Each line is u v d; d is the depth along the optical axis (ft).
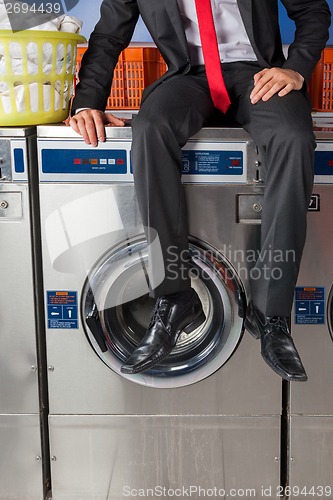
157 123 6.56
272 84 6.75
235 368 7.47
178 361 7.54
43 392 7.75
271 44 7.33
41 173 7.23
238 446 7.60
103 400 7.59
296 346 7.42
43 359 7.75
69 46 7.40
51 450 7.72
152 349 6.80
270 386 7.47
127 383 7.54
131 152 7.07
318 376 7.47
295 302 7.35
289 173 6.45
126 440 7.65
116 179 7.22
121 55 9.28
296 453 7.60
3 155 7.14
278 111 6.55
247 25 7.15
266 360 6.79
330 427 7.55
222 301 7.38
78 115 7.25
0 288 7.42
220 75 7.06
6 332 7.50
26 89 7.16
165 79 7.43
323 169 7.08
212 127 7.06
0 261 7.36
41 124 7.47
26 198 7.23
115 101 9.43
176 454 7.64
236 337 7.40
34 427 7.68
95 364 7.55
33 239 7.39
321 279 7.30
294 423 7.54
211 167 7.10
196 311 7.73
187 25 7.43
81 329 7.50
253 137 6.82
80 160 7.19
